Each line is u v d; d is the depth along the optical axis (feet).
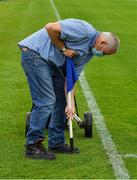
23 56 46.65
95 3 294.46
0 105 68.95
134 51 122.01
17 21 188.44
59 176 43.75
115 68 99.76
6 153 49.26
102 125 60.13
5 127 58.34
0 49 121.49
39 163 46.60
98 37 46.11
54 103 47.37
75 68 47.78
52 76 48.47
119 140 54.44
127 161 47.93
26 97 73.92
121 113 66.28
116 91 79.71
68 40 46.01
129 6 282.77
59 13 221.25
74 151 49.75
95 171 45.11
